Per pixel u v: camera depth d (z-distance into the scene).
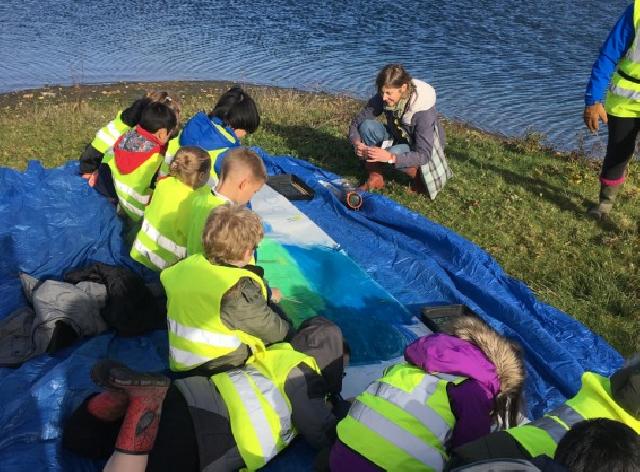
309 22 24.81
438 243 5.63
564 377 4.06
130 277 4.32
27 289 4.49
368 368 4.19
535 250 5.93
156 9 26.95
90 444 3.21
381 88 6.62
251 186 4.30
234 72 17.55
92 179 6.52
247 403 3.22
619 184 6.46
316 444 3.36
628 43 5.97
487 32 23.30
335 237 5.85
